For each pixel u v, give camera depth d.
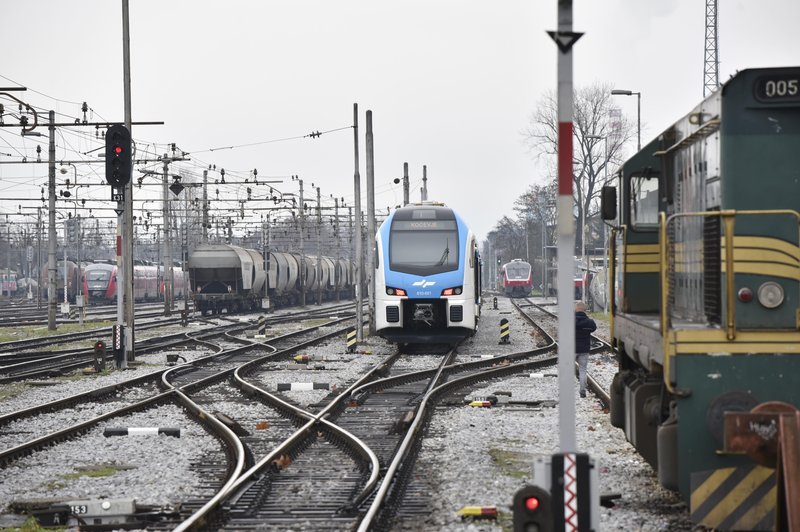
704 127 17.69
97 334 78.31
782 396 15.73
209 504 18.36
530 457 24.27
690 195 19.20
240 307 122.69
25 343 69.25
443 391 38.00
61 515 18.80
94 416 33.28
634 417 20.84
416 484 21.41
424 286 56.72
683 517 17.59
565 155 14.00
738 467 15.73
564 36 13.95
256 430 29.94
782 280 16.33
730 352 15.82
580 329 35.62
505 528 17.50
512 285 177.38
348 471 23.02
